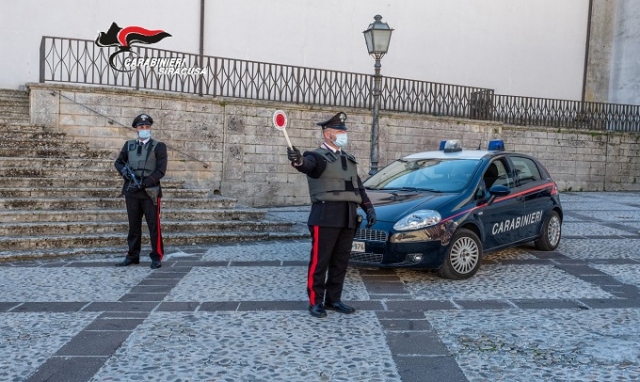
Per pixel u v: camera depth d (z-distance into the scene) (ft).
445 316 16.61
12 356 13.35
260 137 46.80
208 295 18.92
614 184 66.18
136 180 22.85
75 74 46.80
